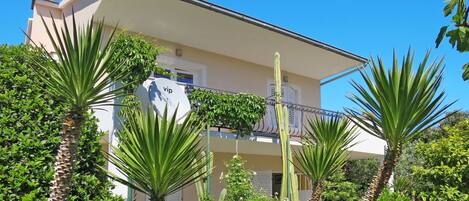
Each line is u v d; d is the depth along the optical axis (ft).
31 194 14.43
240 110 33.32
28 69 16.84
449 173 25.52
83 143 16.55
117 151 12.58
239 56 43.93
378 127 12.13
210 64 41.93
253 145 37.86
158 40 37.73
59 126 16.35
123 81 23.56
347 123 20.30
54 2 38.09
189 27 36.14
